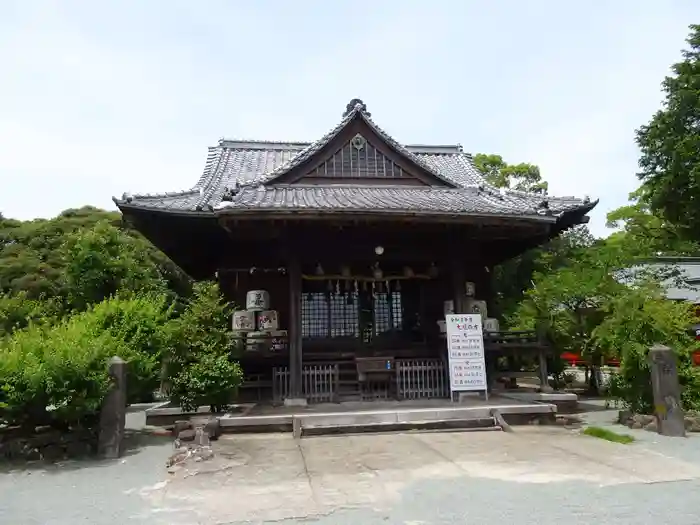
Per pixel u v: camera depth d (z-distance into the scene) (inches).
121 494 240.5
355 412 388.8
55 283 1005.8
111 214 1237.7
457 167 724.0
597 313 561.9
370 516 199.2
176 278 1141.1
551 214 452.8
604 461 281.3
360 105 565.6
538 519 193.2
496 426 383.2
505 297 1004.6
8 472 286.2
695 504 207.9
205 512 209.0
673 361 364.2
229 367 415.2
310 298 554.3
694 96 682.2
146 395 452.4
